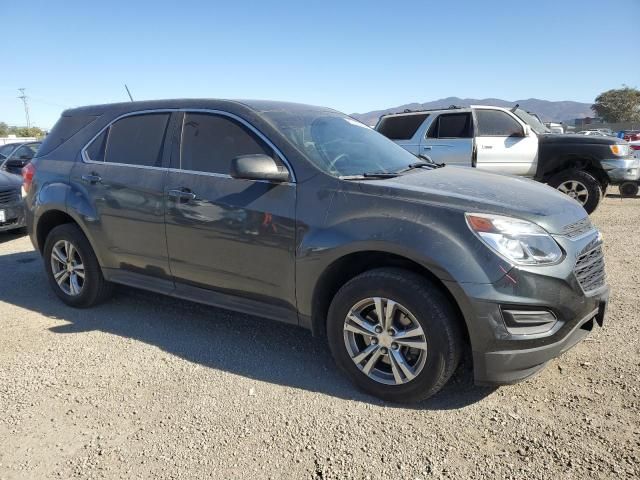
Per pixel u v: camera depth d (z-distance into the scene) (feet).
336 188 10.86
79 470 8.65
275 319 11.92
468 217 9.54
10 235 29.17
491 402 10.20
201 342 13.52
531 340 9.24
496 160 30.09
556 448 8.71
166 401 10.64
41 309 16.24
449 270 9.30
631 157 29.53
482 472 8.25
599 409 9.74
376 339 10.32
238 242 11.94
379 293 10.07
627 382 10.60
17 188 26.96
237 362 12.34
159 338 13.82
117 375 11.80
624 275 17.78
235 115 12.72
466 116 30.58
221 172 12.53
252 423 9.79
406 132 32.58
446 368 9.71
